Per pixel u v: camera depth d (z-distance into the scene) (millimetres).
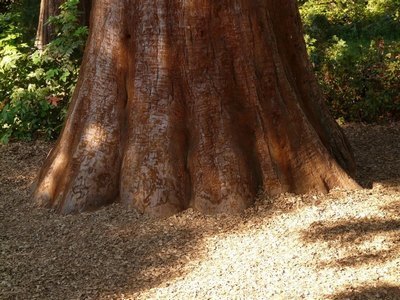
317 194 7547
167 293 5992
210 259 6512
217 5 7254
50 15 12305
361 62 10961
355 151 9531
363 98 11000
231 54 7363
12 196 8281
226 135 7328
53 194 7742
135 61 7414
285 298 5816
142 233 7008
